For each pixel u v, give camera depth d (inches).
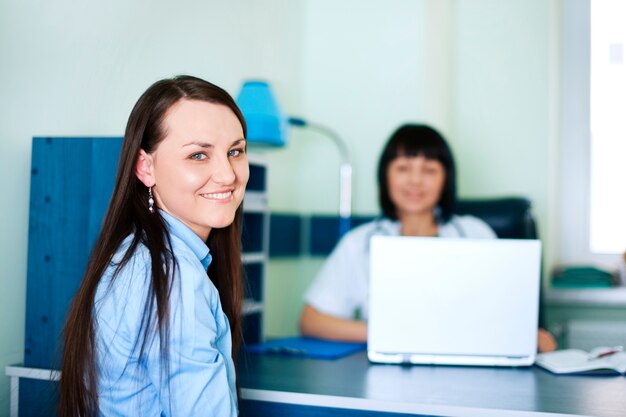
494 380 60.8
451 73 127.4
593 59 130.6
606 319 123.3
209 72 91.4
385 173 95.7
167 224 49.2
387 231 96.5
